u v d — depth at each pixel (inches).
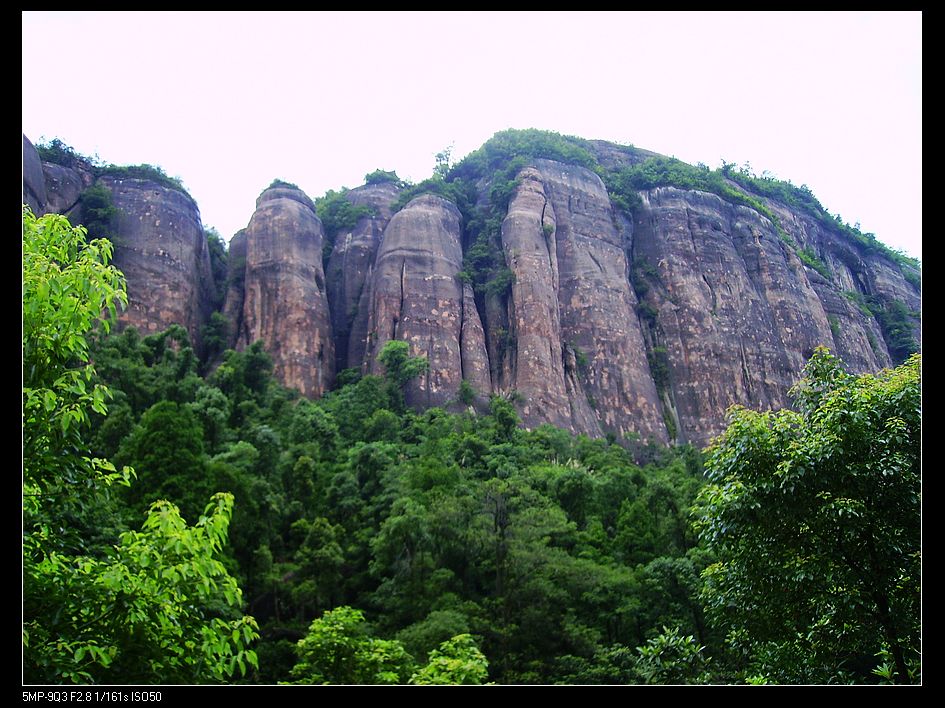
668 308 3494.1
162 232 2967.5
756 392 3316.9
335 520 1615.4
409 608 1270.9
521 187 3481.8
